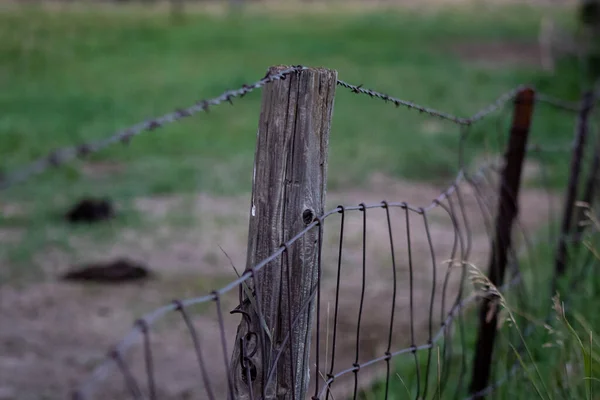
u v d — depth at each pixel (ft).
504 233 11.97
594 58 55.67
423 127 41.42
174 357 15.85
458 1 128.98
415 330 16.28
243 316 7.59
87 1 104.22
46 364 15.62
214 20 94.73
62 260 21.71
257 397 7.49
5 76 56.49
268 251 7.56
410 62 66.59
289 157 7.50
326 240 23.18
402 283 19.34
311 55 70.08
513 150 11.98
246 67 62.23
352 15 105.60
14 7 92.89
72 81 55.01
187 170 32.32
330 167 32.86
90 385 4.49
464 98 50.62
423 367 13.32
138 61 64.85
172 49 71.56
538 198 28.02
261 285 7.54
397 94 51.57
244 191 29.68
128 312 18.30
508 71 59.98
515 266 12.46
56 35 75.46
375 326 16.31
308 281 7.64
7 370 15.30
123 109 45.75
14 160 33.50
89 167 32.71
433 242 23.43
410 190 30.17
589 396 9.57
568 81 53.42
